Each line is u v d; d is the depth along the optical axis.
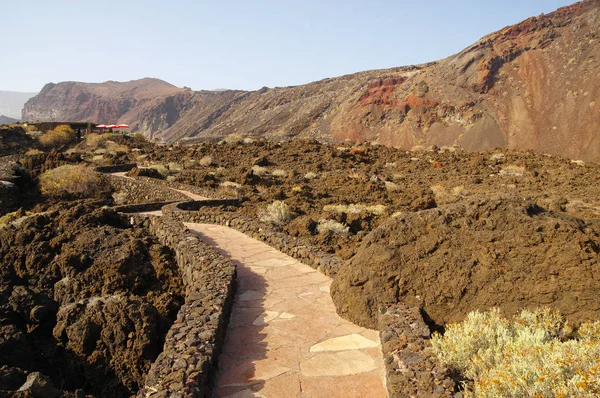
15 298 9.54
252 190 23.12
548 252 5.22
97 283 9.97
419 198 20.39
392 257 6.11
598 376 3.35
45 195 24.89
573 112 95.56
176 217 14.74
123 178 26.05
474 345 4.46
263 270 8.80
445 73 123.62
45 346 8.74
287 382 4.73
